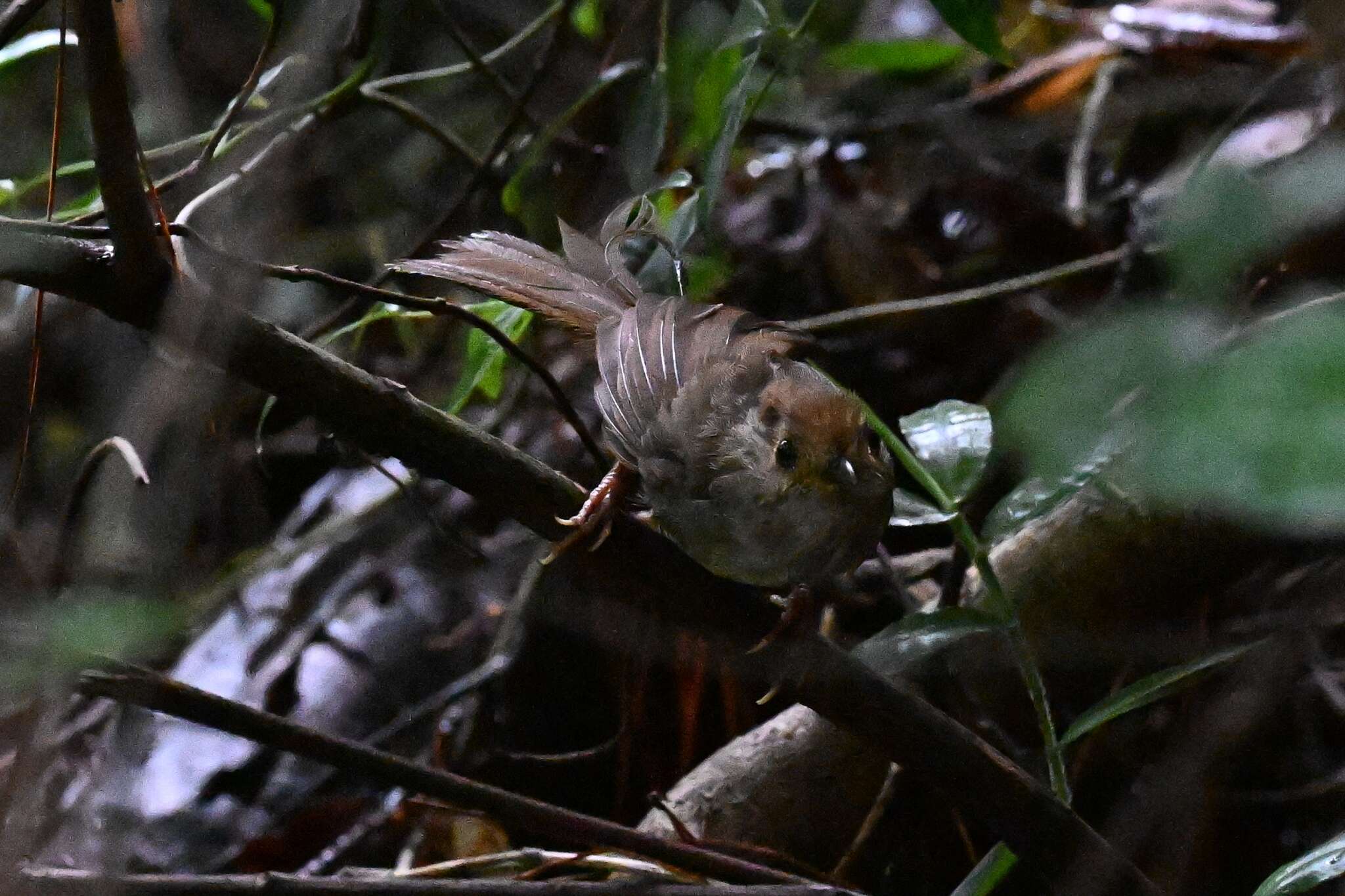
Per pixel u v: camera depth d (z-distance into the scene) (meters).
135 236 4.26
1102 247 9.53
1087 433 2.21
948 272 9.91
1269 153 7.39
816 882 6.11
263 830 8.13
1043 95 10.43
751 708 8.23
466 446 5.03
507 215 9.87
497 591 9.38
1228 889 7.44
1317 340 1.80
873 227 10.12
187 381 4.75
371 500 9.74
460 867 6.46
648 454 5.98
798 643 5.28
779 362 6.46
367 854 8.12
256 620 9.14
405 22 10.80
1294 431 1.77
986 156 10.39
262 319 4.69
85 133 8.30
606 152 9.46
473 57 8.73
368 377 4.82
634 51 9.81
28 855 4.97
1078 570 6.96
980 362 9.49
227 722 4.77
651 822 7.27
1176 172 8.48
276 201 5.96
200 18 9.79
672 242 6.89
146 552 4.82
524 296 6.21
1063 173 10.55
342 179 10.57
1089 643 7.06
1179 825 7.09
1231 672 6.88
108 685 4.57
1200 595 7.03
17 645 3.05
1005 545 7.28
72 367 9.22
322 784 8.41
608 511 5.34
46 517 8.93
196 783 8.26
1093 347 2.23
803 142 11.10
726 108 7.15
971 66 11.59
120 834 5.59
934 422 5.79
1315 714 7.70
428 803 7.18
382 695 8.91
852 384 9.65
